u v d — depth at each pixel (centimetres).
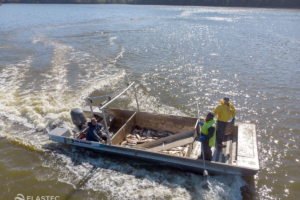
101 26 3569
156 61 1734
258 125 873
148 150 649
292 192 573
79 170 646
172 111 995
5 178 620
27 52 1928
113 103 1066
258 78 1362
